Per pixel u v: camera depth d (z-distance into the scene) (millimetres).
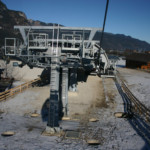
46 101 18312
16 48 12023
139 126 11555
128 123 12539
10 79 28188
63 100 15289
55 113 10875
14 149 7957
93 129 11516
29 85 23844
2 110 15945
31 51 13641
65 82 15242
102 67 27688
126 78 28062
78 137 9977
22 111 15914
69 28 14086
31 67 14805
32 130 11039
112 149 8336
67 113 15250
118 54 98750
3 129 10930
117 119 13781
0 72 29688
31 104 17578
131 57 43844
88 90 21578
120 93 20375
